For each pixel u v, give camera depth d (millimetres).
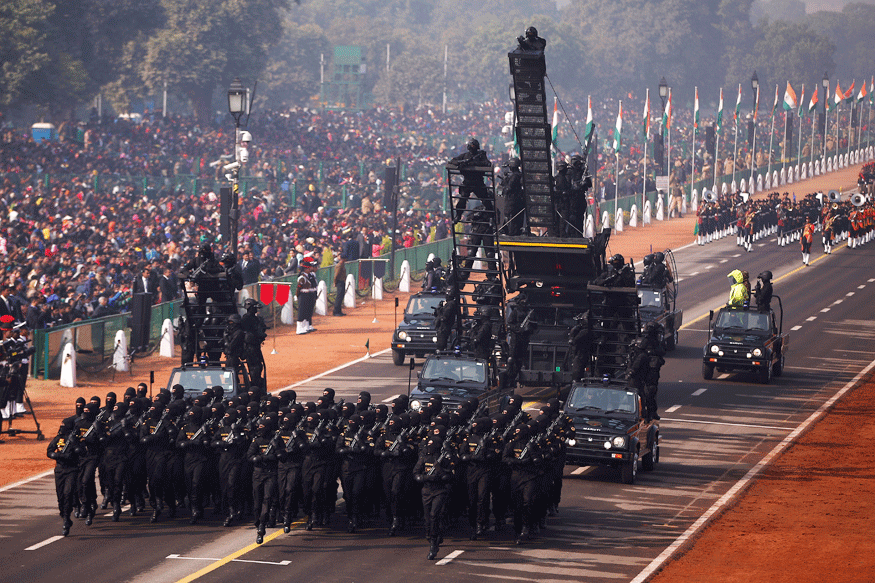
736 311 153000
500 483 84938
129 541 82562
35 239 197375
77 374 145500
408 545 82625
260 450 83625
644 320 159625
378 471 87000
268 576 74250
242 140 160625
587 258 130375
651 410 108625
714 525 88812
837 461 110688
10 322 121688
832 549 82750
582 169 138125
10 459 109375
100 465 88938
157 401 89500
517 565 77750
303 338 179000
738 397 140375
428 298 160250
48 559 77688
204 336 122375
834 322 191250
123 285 170500
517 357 129875
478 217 136500
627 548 82375
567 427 87625
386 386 143000
